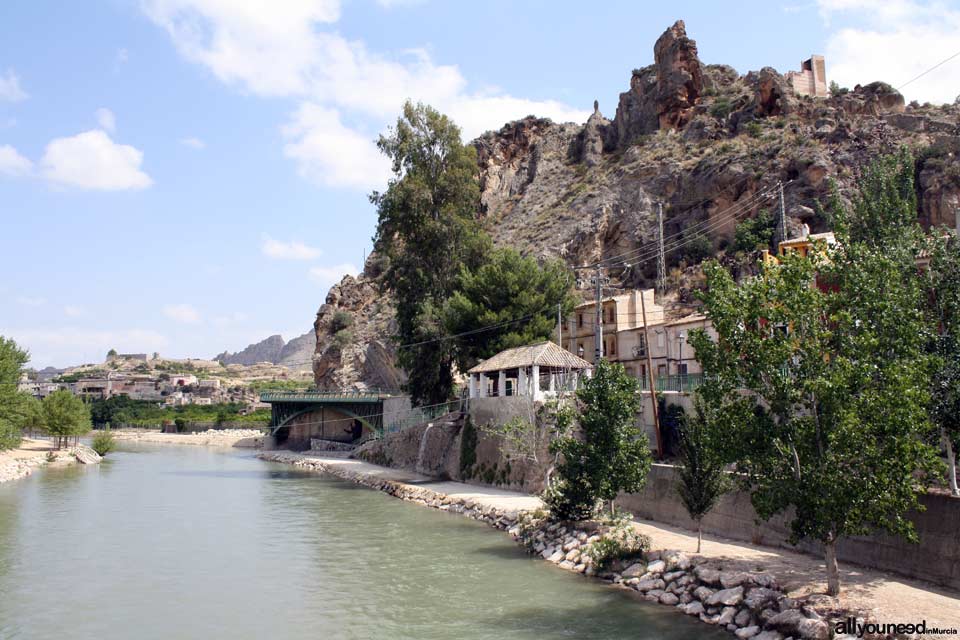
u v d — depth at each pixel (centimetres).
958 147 8550
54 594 3341
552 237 11912
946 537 2659
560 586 3356
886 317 2722
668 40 13438
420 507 5934
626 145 14050
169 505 6119
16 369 9019
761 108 11369
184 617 2995
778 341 2638
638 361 7488
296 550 4266
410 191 8469
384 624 2867
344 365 14550
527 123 18400
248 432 16250
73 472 8838
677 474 4162
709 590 2938
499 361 6588
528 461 5934
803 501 2533
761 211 9125
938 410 2847
